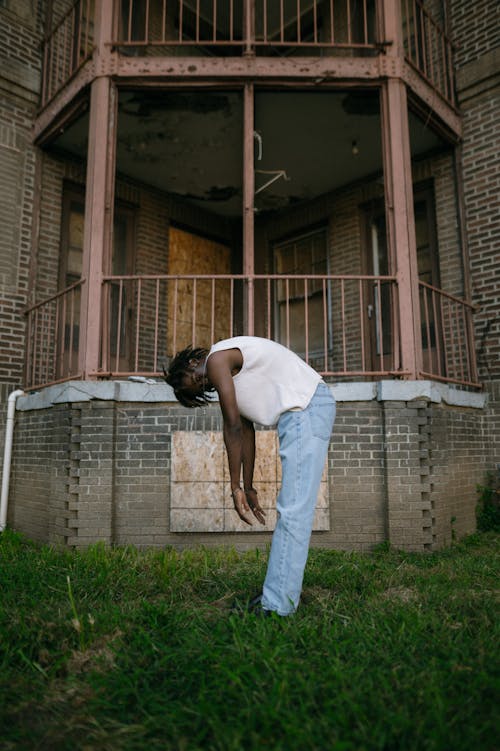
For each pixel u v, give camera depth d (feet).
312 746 4.53
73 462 13.44
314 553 12.33
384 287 22.06
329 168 21.83
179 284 24.62
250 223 15.39
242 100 17.13
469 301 18.61
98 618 7.65
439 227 19.75
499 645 6.55
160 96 16.93
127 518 13.39
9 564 11.34
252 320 14.67
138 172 22.20
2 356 17.83
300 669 5.91
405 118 15.87
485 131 18.75
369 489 13.33
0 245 18.24
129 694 5.69
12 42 19.12
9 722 5.37
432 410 13.85
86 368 14.35
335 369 22.91
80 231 21.08
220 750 4.60
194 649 6.52
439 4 20.38
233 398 7.18
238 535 13.26
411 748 4.43
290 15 24.08
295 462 7.68
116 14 16.35
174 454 13.48
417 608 8.10
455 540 14.24
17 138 19.06
